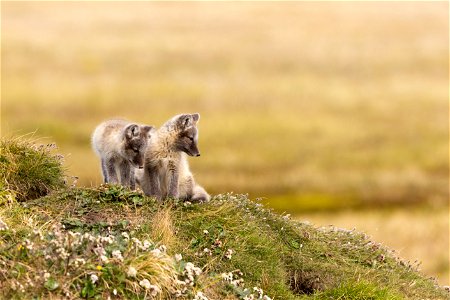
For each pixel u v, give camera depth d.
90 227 16.03
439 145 62.81
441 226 41.28
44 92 73.94
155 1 166.62
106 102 72.00
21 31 113.31
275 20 134.12
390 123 69.69
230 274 15.38
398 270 18.84
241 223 17.47
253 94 79.25
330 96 79.75
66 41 106.38
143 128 18.75
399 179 53.47
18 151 18.77
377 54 103.19
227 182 50.09
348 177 53.28
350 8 150.00
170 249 15.77
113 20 131.25
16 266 13.51
